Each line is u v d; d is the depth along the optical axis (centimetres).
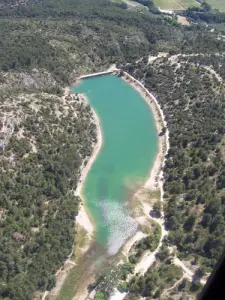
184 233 11750
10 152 13112
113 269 10950
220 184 12812
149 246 11569
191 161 14525
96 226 12538
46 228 11575
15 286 9488
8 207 11500
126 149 16688
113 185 14475
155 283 10038
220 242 10725
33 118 14800
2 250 10262
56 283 10500
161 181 14588
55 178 13388
